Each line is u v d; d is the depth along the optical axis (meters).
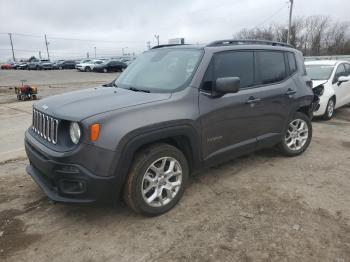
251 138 4.53
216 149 4.06
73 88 20.17
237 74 4.28
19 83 24.95
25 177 4.65
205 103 3.81
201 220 3.49
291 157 5.39
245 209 3.71
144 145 3.46
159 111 3.40
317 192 4.13
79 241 3.17
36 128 3.80
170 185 3.64
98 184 3.06
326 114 8.39
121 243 3.13
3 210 3.74
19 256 2.96
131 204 3.39
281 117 4.93
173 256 2.94
